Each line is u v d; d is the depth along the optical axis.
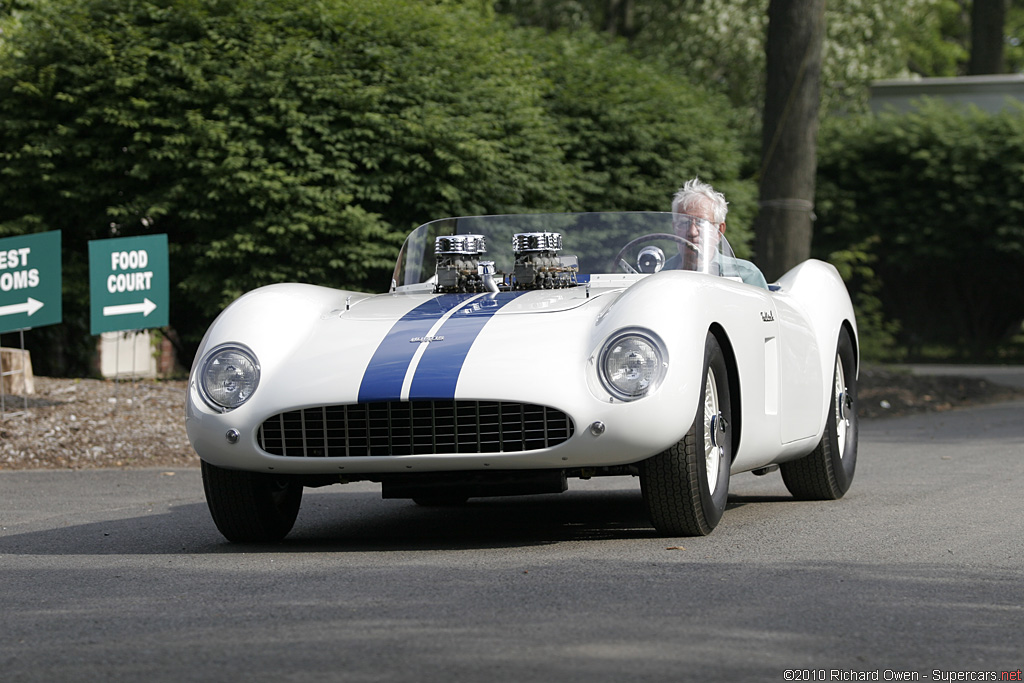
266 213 43.81
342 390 14.69
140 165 43.34
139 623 11.40
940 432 34.69
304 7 45.06
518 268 17.89
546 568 13.74
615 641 10.21
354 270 43.91
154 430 31.77
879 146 89.94
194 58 43.38
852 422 22.02
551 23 93.56
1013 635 10.61
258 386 15.23
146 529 18.45
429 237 19.62
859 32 91.75
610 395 14.41
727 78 96.31
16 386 35.44
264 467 15.16
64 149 43.78
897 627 10.80
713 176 58.81
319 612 11.62
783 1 47.00
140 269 35.72
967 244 85.81
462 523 18.61
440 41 46.75
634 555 14.55
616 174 55.09
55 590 13.31
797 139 47.31
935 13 114.75
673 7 94.56
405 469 14.77
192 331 47.19
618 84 56.41
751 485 23.39
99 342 51.44
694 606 11.57
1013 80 95.12
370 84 45.16
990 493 20.73
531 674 9.24
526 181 47.91
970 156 85.88
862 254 68.12
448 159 44.75
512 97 48.88
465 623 10.98
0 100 44.88
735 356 16.36
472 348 14.96
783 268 47.56
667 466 15.11
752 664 9.52
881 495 21.03
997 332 92.38
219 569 14.37
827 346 20.44
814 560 14.15
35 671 9.77
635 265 18.62
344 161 43.72
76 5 44.66
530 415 14.49
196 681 9.28
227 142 43.06
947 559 14.26
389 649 10.07
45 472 27.28
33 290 35.16
